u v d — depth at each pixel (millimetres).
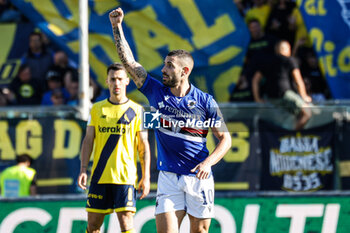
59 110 21938
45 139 20938
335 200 20156
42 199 19719
